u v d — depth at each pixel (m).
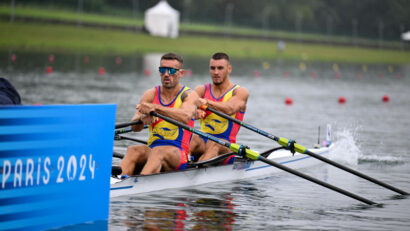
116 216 24.56
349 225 25.38
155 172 29.64
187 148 31.62
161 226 23.58
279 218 26.02
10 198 19.05
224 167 33.66
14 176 19.06
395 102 94.62
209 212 26.36
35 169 19.75
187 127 29.88
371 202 29.77
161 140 30.81
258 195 30.58
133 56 197.25
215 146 34.28
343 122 64.56
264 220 25.53
